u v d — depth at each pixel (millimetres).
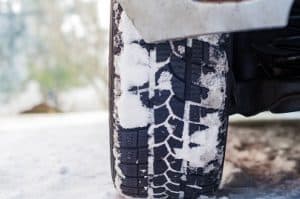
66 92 6199
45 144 2020
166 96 1044
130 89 1048
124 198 1193
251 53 1262
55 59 6230
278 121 2408
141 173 1092
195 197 1127
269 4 863
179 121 1053
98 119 2762
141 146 1068
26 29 6289
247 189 1317
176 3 883
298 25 1198
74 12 6078
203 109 1055
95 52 6117
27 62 6262
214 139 1074
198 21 879
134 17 912
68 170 1568
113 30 1079
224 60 1062
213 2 872
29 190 1370
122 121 1064
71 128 2426
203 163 1083
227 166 1575
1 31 6238
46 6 6211
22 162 1704
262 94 1273
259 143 1933
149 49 1035
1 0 6230
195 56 1040
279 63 1278
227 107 1091
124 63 1048
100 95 6125
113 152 1119
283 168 1549
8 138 2199
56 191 1354
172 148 1066
